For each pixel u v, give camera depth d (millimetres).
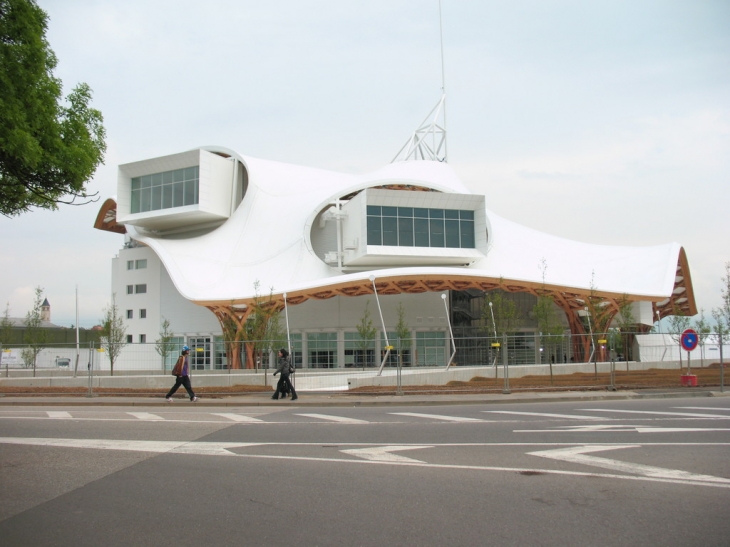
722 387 23234
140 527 6742
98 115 14703
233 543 6191
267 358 29781
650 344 37281
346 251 50750
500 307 46156
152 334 59812
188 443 12039
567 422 14750
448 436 12711
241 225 57188
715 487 8211
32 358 42531
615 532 6410
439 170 58062
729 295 36969
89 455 10812
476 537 6277
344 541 6203
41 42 12445
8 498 7984
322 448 11383
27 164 11891
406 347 30781
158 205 59000
